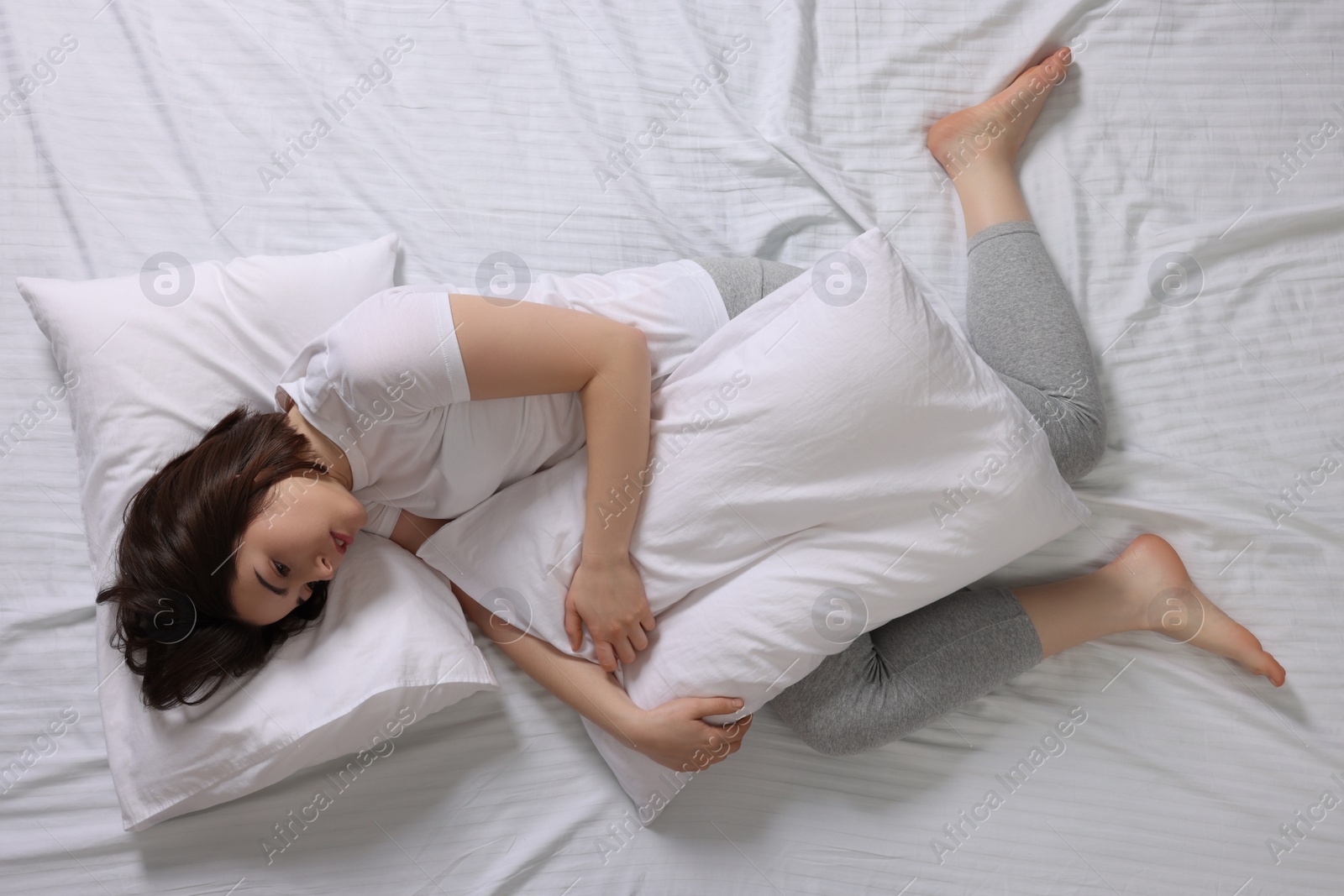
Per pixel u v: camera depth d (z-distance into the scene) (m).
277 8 1.29
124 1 1.28
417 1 1.30
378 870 1.07
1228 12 1.28
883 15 1.30
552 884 1.08
